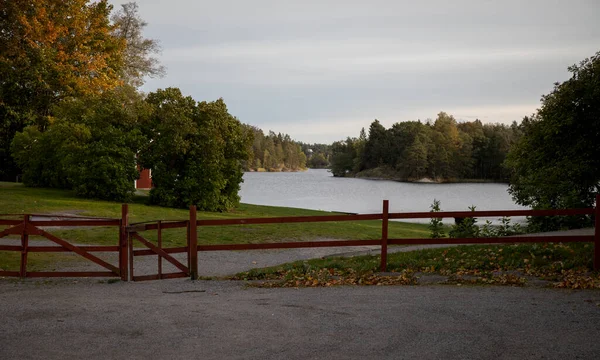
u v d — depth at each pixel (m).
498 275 10.03
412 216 11.13
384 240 11.26
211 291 9.80
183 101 32.50
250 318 7.33
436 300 8.19
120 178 30.75
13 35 34.72
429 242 11.08
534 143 22.84
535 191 21.88
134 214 25.94
